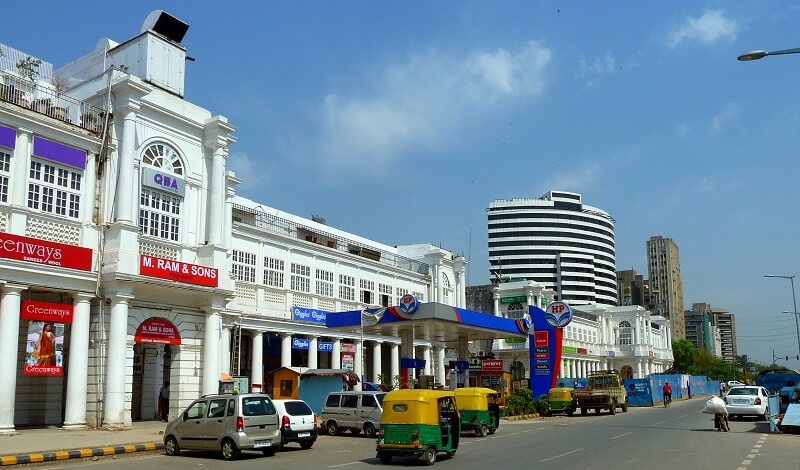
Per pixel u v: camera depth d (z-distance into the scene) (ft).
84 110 86.89
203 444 62.59
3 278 73.56
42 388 86.53
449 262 201.67
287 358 134.31
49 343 78.18
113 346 82.38
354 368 154.51
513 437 84.07
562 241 515.50
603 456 60.70
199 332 95.71
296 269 141.28
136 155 89.76
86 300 82.33
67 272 79.46
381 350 180.04
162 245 92.53
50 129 80.33
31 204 78.48
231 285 98.48
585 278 516.32
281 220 144.15
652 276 616.39
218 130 99.25
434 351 187.93
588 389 141.08
